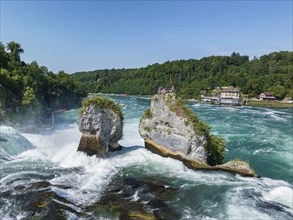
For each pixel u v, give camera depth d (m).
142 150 30.55
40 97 74.50
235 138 46.75
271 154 37.41
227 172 26.11
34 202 19.45
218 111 94.62
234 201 20.56
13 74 64.50
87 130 28.44
